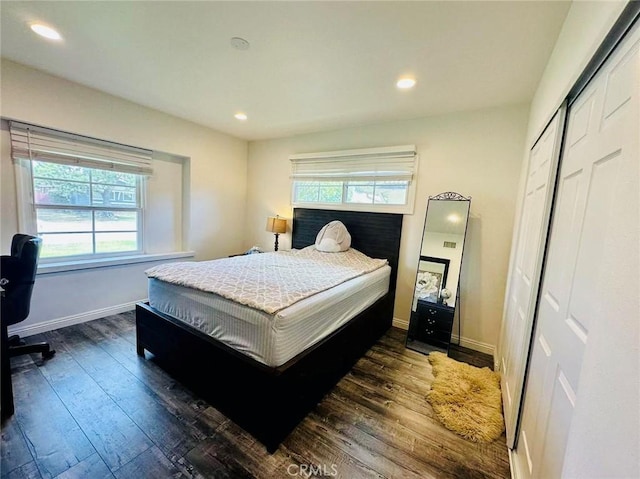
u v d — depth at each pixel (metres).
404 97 2.47
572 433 0.70
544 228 1.39
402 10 1.42
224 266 2.51
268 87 2.42
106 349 2.37
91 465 1.34
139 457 1.39
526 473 1.24
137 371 2.08
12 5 1.51
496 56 1.77
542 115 1.79
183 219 3.77
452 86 2.22
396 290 3.20
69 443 1.45
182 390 1.89
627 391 0.50
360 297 2.40
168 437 1.52
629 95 0.75
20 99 2.26
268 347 1.51
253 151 4.37
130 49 1.93
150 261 3.35
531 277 1.48
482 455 1.51
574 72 1.11
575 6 1.22
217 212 4.05
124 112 2.89
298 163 3.89
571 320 0.98
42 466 1.32
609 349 0.58
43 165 2.55
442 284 2.76
